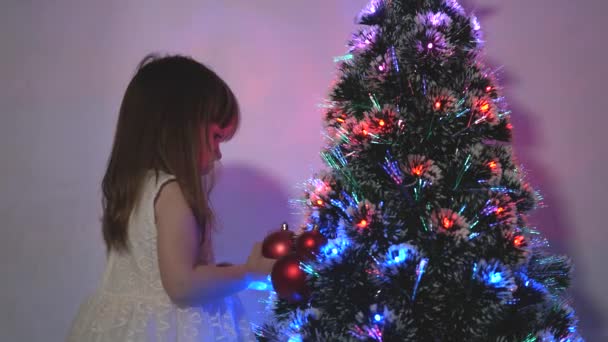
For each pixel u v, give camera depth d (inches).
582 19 74.8
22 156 81.0
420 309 45.6
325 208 50.4
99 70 81.0
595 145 74.7
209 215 50.5
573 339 50.7
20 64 81.5
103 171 80.9
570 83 75.0
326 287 45.5
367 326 44.0
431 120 47.6
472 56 53.4
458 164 47.5
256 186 79.6
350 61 54.8
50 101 81.2
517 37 75.5
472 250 46.8
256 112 79.5
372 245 47.1
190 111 49.1
